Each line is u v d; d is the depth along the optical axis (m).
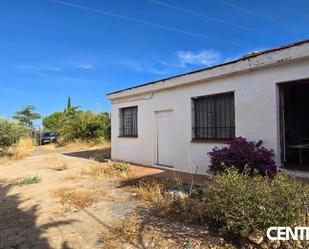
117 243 4.77
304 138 10.82
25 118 42.97
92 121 26.75
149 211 6.14
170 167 11.24
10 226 5.87
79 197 7.54
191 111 10.22
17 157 18.44
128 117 14.30
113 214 6.16
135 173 10.57
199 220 5.39
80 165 13.76
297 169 7.51
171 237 4.85
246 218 4.25
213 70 9.11
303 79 7.03
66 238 5.11
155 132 12.13
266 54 7.59
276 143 7.58
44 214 6.45
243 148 7.33
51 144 31.11
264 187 4.34
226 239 4.66
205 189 6.20
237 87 8.55
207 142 9.57
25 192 8.66
